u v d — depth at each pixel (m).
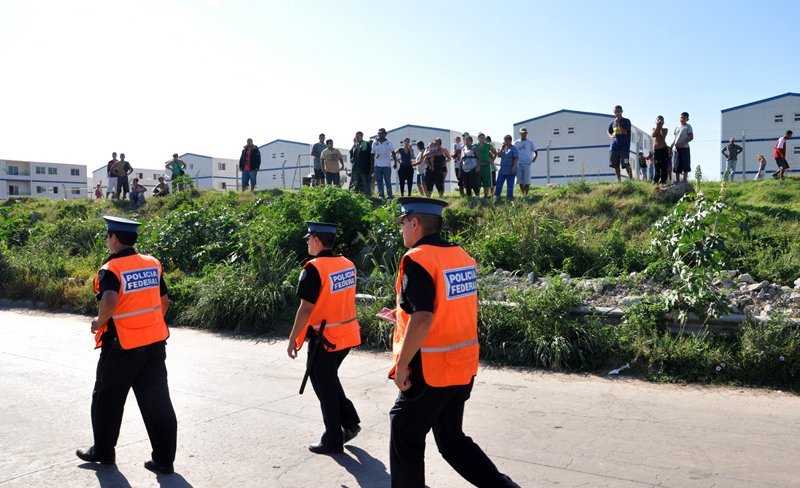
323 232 4.95
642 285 8.73
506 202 13.86
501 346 7.72
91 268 13.62
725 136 30.34
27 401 6.21
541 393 6.38
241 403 6.16
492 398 6.22
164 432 4.46
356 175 16.36
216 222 13.93
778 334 6.68
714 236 7.75
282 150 40.09
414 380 3.41
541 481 4.30
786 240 10.13
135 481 4.38
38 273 13.30
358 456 4.83
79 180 61.56
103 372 4.45
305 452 4.91
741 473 4.38
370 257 11.76
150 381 4.52
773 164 29.42
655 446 4.91
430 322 3.25
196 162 44.12
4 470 4.55
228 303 9.87
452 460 3.57
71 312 11.61
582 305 8.06
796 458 4.64
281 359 7.97
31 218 20.81
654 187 13.70
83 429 5.43
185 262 13.16
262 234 12.12
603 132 34.09
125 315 4.40
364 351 8.34
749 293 8.12
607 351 7.33
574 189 14.49
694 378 6.74
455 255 3.54
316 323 4.82
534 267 10.30
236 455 4.86
